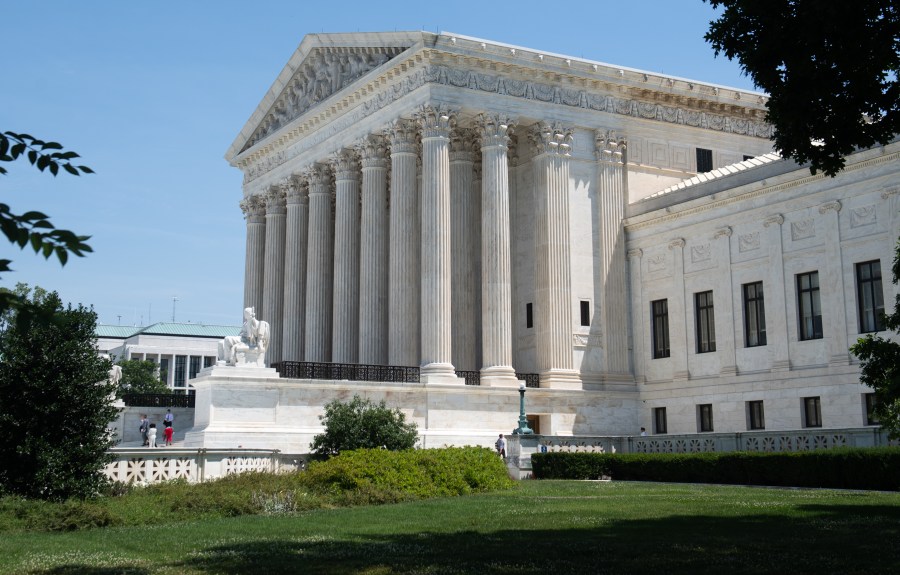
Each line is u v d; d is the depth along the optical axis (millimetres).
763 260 65062
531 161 76250
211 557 23547
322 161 85000
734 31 25469
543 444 58719
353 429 52094
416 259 74062
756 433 52844
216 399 60812
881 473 41344
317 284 84812
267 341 63906
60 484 34094
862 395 58250
